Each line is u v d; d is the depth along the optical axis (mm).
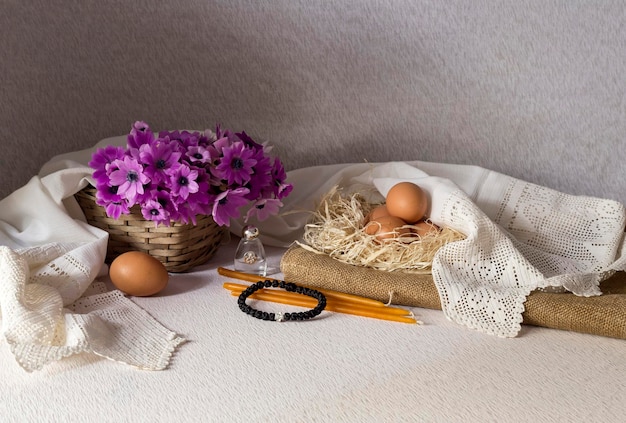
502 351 1068
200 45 1391
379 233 1199
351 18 1383
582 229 1260
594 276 1156
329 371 1026
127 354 1041
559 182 1431
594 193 1431
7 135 1383
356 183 1338
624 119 1398
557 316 1097
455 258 1162
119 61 1388
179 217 1178
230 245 1342
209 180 1196
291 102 1414
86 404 972
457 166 1342
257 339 1083
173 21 1380
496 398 987
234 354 1054
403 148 1432
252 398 983
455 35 1382
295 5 1376
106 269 1210
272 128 1424
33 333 1033
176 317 1124
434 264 1152
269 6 1377
